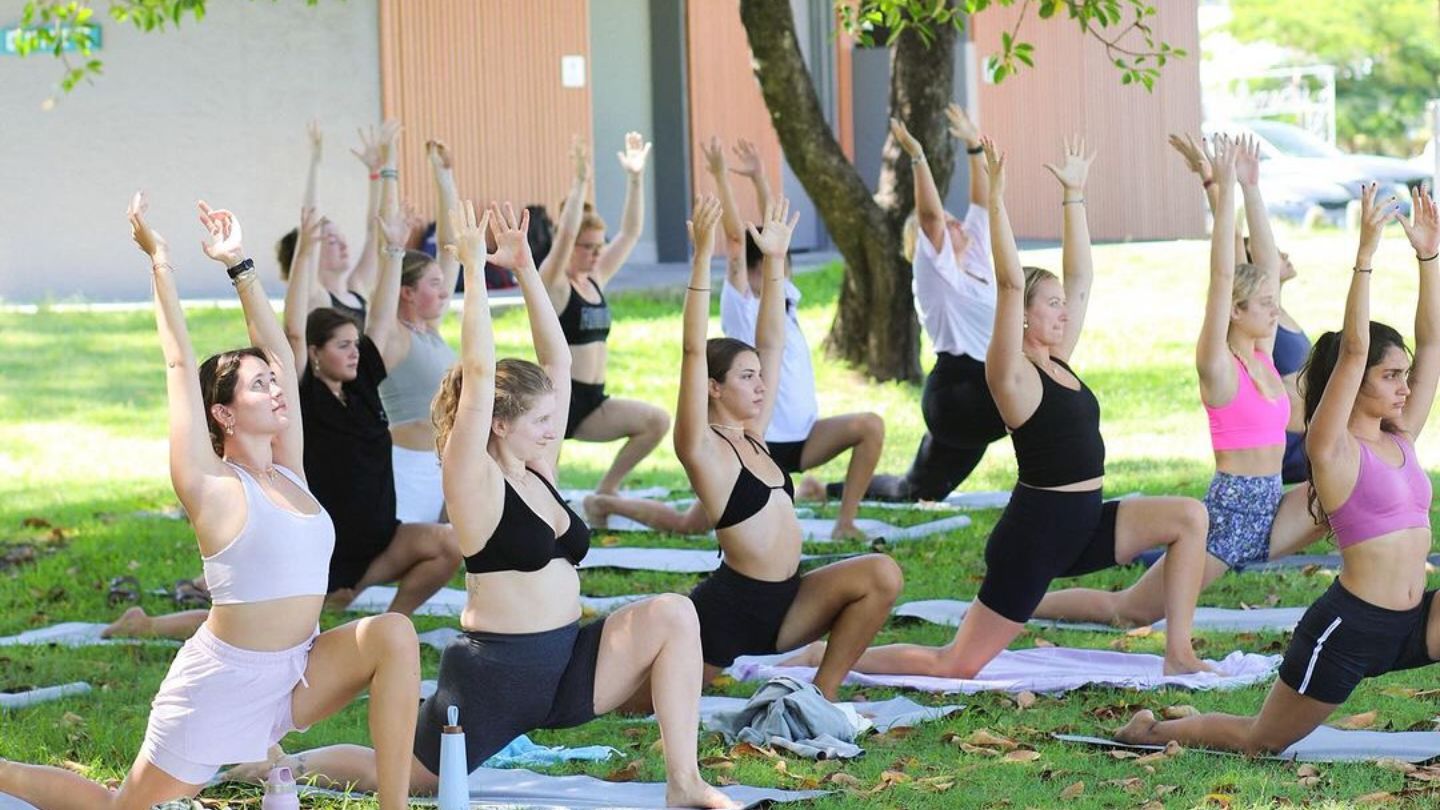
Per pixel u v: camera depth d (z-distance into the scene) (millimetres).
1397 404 6645
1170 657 8297
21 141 23281
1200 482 13352
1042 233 28844
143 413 17766
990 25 28656
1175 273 23234
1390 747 6895
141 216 5645
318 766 6676
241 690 5688
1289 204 28094
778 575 7691
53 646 9328
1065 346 8852
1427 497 6707
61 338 20453
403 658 5750
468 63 24516
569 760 7145
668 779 6371
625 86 27250
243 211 23922
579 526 6441
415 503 10500
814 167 17422
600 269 12328
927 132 17125
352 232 24203
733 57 27609
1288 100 49125
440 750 6016
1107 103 28359
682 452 7516
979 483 14094
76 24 15672
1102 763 6887
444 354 10625
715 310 21656
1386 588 6555
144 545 12266
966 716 7648
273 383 5809
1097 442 8188
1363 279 6523
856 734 7324
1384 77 57781
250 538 5625
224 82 23719
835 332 18094
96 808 5941
